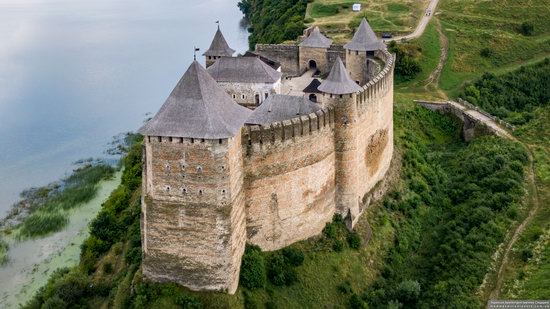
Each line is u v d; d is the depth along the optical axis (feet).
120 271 197.16
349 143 197.47
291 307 172.76
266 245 183.62
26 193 281.74
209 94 155.22
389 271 199.31
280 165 179.73
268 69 263.70
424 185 249.34
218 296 160.56
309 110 202.59
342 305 182.29
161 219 159.74
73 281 195.31
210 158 152.56
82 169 305.73
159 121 153.79
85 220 254.68
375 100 219.61
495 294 178.29
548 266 182.91
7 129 364.79
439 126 326.24
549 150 266.16
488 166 252.62
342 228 202.49
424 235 223.51
